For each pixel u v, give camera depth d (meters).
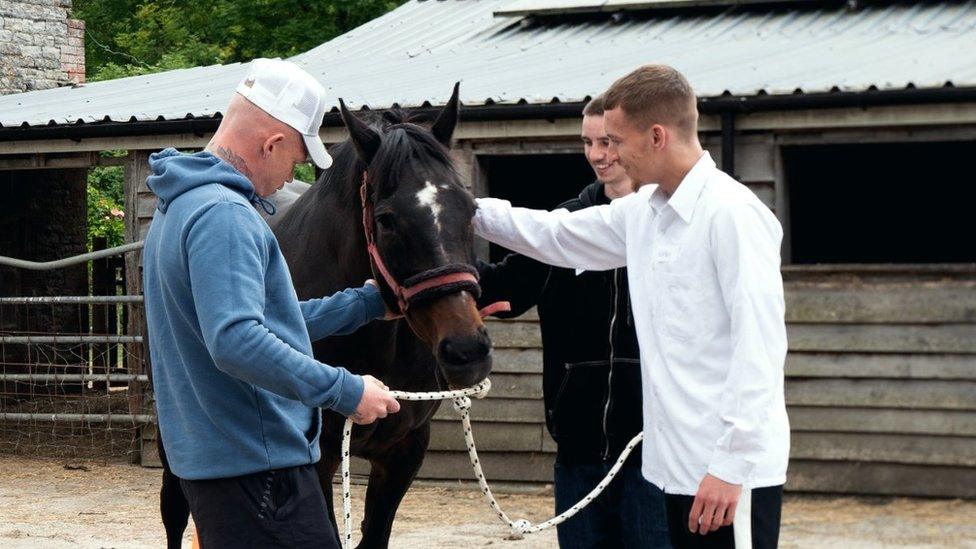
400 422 4.22
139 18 25.44
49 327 13.34
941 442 7.19
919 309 7.23
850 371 7.36
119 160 9.79
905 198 11.73
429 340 3.59
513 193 11.84
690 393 3.01
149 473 9.17
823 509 6.43
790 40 9.48
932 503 6.52
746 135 7.89
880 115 7.41
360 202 3.95
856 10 10.29
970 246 11.61
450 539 6.70
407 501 7.90
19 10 14.30
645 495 3.76
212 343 2.76
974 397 7.11
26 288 13.21
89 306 13.09
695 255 3.00
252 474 2.92
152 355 3.08
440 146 3.78
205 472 2.90
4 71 14.09
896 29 9.46
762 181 7.86
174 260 2.88
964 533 5.50
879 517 5.96
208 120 8.99
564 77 8.78
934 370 7.20
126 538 6.86
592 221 3.62
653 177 3.09
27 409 11.38
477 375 3.46
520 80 8.83
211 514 2.93
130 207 9.64
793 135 7.77
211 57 22.58
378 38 12.41
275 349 2.77
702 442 2.99
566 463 3.96
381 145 3.72
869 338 7.33
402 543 6.60
